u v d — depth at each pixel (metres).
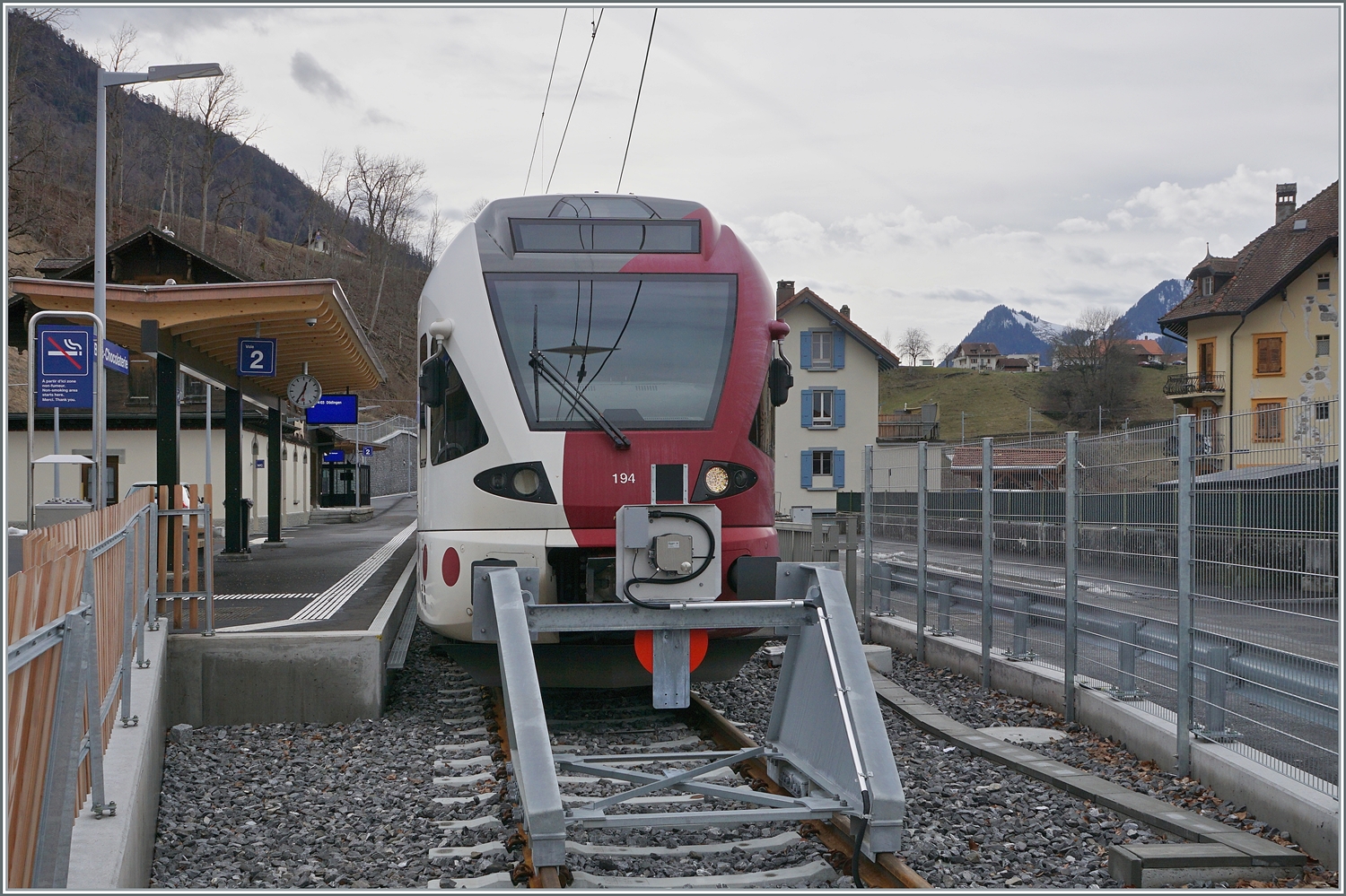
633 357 8.41
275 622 10.49
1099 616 8.52
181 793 6.95
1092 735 8.42
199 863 5.63
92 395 14.06
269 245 98.94
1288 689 6.03
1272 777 6.06
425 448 9.13
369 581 15.45
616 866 5.36
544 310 8.48
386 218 97.94
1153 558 7.63
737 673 8.98
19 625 3.28
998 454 10.62
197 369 17.41
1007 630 10.37
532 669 5.82
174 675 8.98
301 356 20.30
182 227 81.12
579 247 8.77
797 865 5.39
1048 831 5.95
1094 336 117.69
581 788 6.83
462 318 8.51
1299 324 47.03
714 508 6.88
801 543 18.69
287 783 7.12
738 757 6.34
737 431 8.35
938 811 6.28
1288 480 6.04
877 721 5.63
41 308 14.59
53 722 3.80
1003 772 7.25
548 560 8.10
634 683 8.51
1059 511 9.24
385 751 8.00
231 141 82.81
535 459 8.09
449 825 6.05
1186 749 6.97
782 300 53.41
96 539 6.27
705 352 8.52
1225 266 49.28
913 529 12.70
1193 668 7.04
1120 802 6.23
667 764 7.18
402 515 50.00
